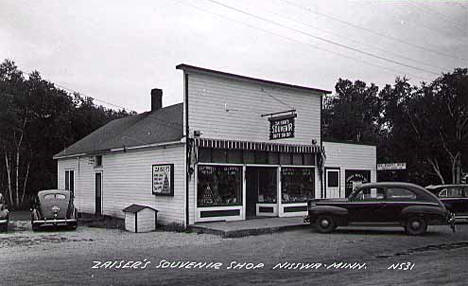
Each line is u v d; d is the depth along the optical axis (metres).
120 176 22.88
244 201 20.06
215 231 16.80
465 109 28.39
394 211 16.11
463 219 20.11
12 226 21.11
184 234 17.19
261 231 16.97
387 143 33.88
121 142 23.09
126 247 13.79
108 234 17.64
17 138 32.81
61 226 19.92
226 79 20.00
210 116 19.39
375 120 52.56
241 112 20.39
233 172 19.92
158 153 20.17
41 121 33.62
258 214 21.97
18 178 33.88
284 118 19.72
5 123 30.52
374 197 16.41
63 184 29.28
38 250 13.28
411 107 30.14
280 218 20.70
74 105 36.78
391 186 16.31
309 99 23.08
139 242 14.98
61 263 11.05
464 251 12.54
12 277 9.45
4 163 33.41
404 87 38.69
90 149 25.44
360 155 25.38
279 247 13.46
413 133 30.42
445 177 31.09
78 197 27.25
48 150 34.38
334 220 16.75
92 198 25.67
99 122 37.38
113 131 27.56
